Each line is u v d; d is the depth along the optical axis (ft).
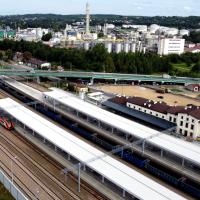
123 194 219.41
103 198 222.69
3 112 375.25
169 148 275.80
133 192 205.67
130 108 414.62
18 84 549.54
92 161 244.22
